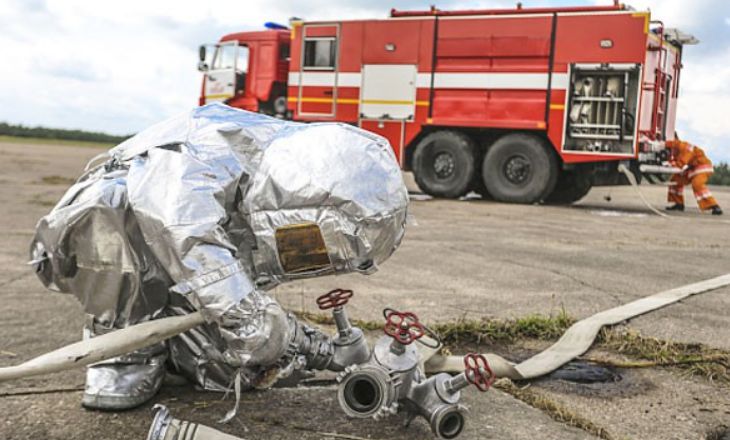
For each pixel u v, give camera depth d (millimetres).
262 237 2094
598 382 2863
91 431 2150
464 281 4875
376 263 2133
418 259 5746
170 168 2000
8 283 4277
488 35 11766
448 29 12078
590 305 4246
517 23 11539
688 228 9102
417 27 12305
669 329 3691
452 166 12273
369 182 2070
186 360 2408
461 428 2098
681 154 11867
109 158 2277
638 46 10773
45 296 3967
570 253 6414
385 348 2080
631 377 2934
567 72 11227
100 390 2281
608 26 10945
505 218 9352
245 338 1891
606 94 11055
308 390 2549
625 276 5320
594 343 3375
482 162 12430
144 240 2107
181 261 1896
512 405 2510
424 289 4539
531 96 11508
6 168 15305
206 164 2047
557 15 11266
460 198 12562
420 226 8008
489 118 11828
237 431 2186
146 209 1939
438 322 3635
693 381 2896
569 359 3084
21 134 44344
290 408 2377
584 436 2266
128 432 2150
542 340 3449
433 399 2057
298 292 4297
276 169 2086
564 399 2658
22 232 6293
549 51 11336
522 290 4641
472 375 2012
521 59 11570
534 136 11711
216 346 2316
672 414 2531
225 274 1891
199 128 2182
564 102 11281
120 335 1966
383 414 1993
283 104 14195
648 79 11164
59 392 2459
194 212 1928
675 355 3193
